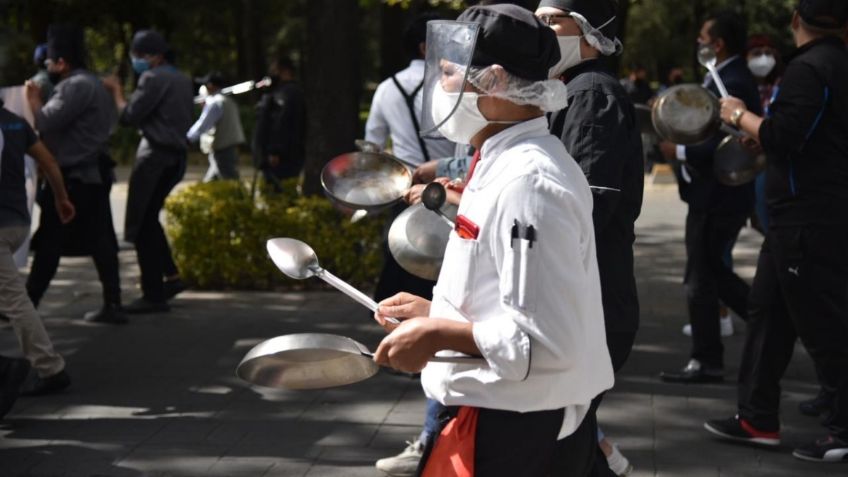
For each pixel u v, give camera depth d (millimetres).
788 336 7438
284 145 17844
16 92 10891
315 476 7109
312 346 3740
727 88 8883
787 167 7066
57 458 7457
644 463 7363
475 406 3771
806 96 6879
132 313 11883
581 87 5211
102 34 43875
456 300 3719
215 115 18938
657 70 57844
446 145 8719
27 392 8852
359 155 6039
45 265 10914
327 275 4207
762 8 43625
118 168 30719
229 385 9211
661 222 20078
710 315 9156
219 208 13094
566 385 3713
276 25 56094
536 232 3537
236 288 13258
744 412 7578
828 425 7379
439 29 3846
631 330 5266
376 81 67062
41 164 9445
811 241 7008
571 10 5191
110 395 8938
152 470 7238
